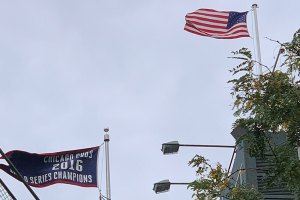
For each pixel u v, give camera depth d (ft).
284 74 59.77
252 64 60.90
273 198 73.67
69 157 80.94
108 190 85.05
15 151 78.54
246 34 97.19
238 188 60.59
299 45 60.03
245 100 60.54
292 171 57.88
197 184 61.62
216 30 97.19
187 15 97.30
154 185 80.74
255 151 60.70
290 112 58.75
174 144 80.84
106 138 87.45
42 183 79.36
